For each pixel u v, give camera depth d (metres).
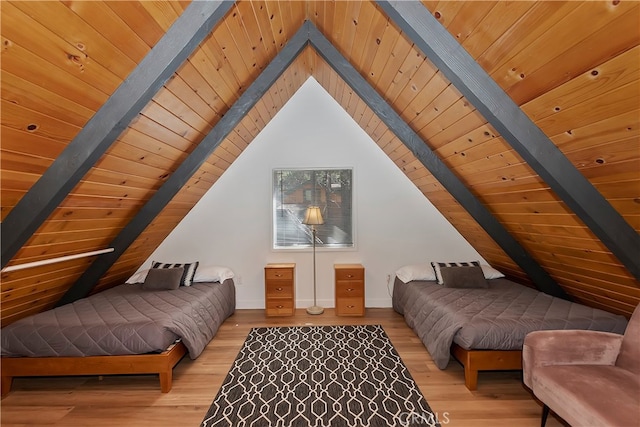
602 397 1.48
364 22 1.94
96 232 2.45
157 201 2.67
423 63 1.86
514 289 3.28
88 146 1.56
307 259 4.21
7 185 1.48
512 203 2.35
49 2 1.04
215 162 3.30
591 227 1.73
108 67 1.41
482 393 2.26
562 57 1.23
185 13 1.50
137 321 2.38
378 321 3.70
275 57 2.44
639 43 1.02
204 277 3.69
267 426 1.94
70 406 2.15
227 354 2.88
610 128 1.32
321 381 2.42
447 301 2.88
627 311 2.46
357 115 3.64
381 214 4.20
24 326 2.30
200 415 2.05
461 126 2.07
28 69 1.15
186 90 1.96
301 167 4.18
